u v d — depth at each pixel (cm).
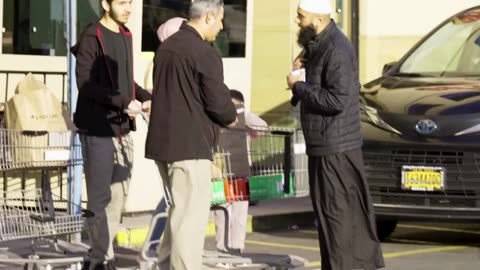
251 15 2947
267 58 3281
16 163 1770
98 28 1902
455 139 2331
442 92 2464
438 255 2384
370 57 3516
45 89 1806
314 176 1888
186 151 1705
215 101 1702
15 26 2541
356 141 1872
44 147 1784
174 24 1955
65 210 1958
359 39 3400
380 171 2388
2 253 1994
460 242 2588
